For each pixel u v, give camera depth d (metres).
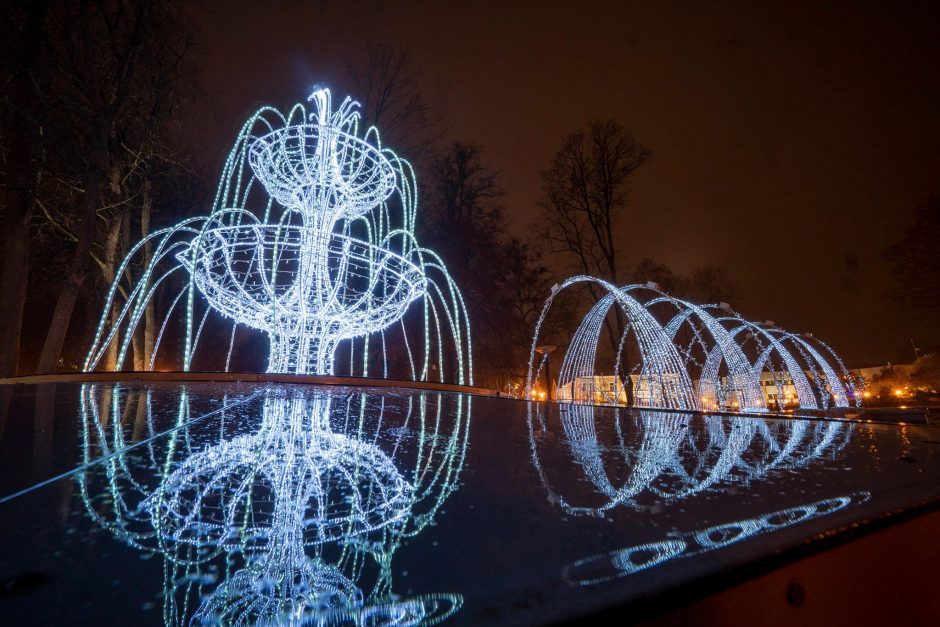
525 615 0.45
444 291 20.91
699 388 16.47
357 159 5.54
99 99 10.38
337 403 2.39
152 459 1.06
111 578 0.50
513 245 28.55
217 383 3.29
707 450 1.34
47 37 9.66
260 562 0.55
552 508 0.78
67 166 11.01
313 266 5.31
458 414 2.17
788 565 0.65
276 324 5.29
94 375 3.18
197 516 0.72
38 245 13.84
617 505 0.80
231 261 5.71
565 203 22.50
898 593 0.76
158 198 15.32
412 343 19.48
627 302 12.98
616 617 0.48
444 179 23.77
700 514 0.75
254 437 1.36
